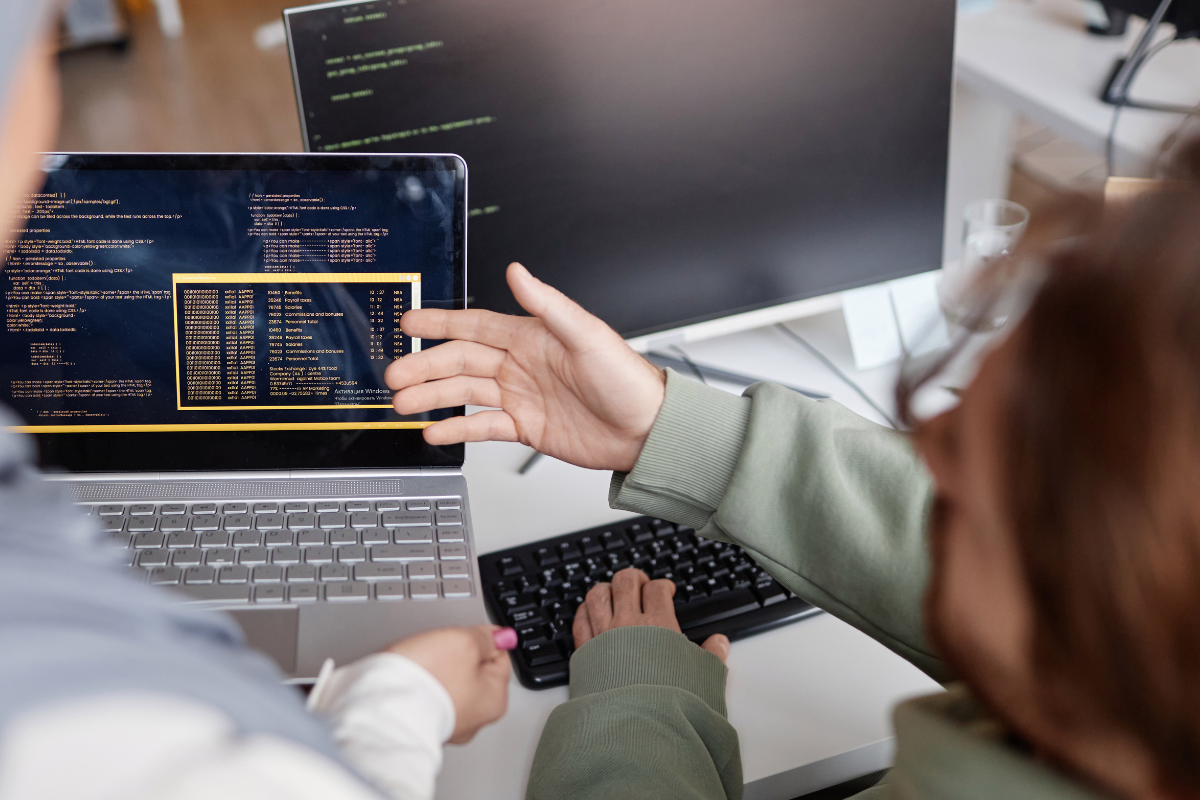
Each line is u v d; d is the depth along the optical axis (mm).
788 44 963
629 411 757
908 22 997
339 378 798
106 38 3645
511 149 923
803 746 708
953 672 377
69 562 255
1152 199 296
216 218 760
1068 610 312
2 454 271
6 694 213
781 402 733
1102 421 286
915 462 700
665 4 907
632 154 958
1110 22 1589
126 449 795
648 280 1020
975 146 1669
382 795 284
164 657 249
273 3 4125
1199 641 287
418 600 727
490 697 560
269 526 764
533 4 876
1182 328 274
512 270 698
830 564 702
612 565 822
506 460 998
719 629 781
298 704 289
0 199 266
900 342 1123
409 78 878
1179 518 278
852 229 1070
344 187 765
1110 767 341
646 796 581
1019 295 327
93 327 768
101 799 218
